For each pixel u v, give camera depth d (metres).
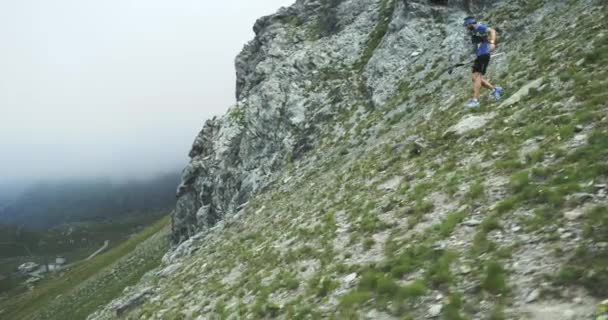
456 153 17.50
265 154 52.03
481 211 11.70
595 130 12.09
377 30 55.00
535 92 18.09
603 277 6.98
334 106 46.75
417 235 12.53
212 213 59.09
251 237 29.19
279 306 13.52
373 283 11.03
